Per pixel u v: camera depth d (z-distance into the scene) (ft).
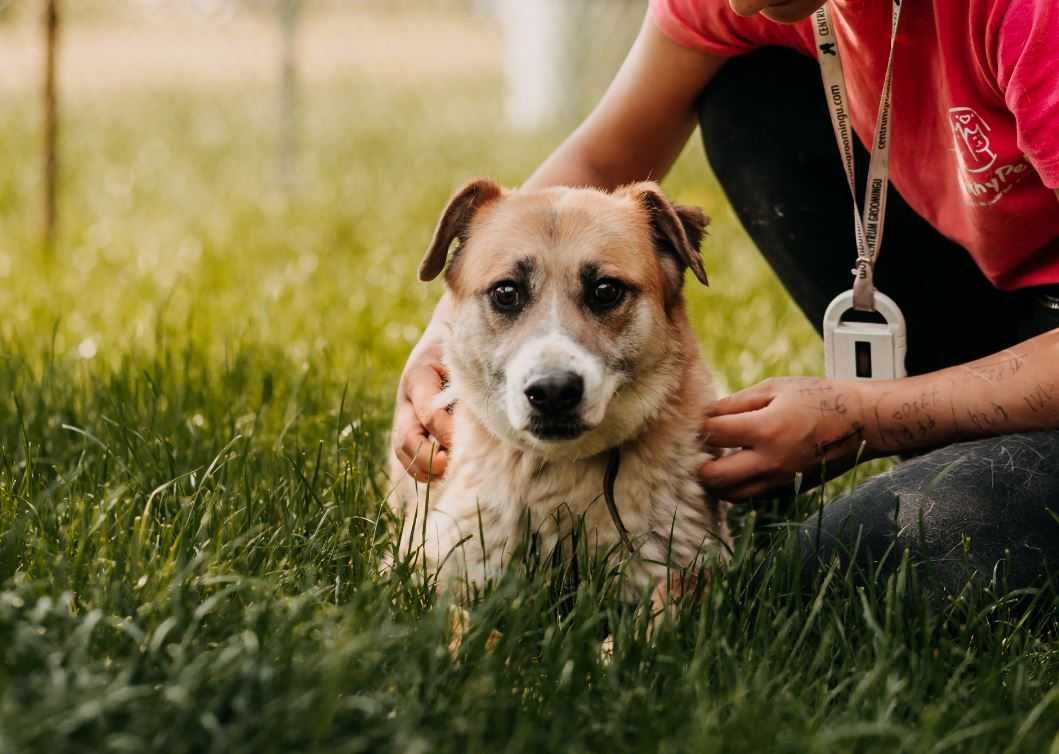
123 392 6.48
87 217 11.23
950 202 5.58
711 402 5.62
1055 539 5.16
